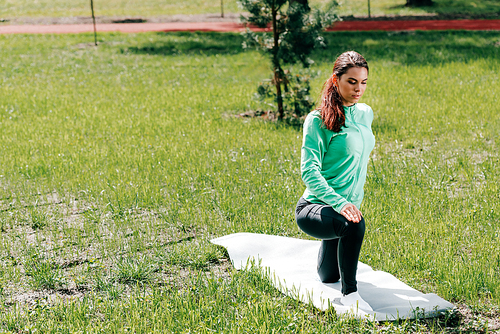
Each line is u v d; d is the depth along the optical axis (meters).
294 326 3.56
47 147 8.40
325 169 3.81
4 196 6.41
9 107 11.73
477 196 6.00
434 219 5.39
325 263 4.16
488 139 8.47
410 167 7.08
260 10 10.27
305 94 10.34
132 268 4.44
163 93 13.09
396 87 12.76
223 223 5.49
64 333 3.54
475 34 22.75
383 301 3.94
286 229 5.38
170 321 3.62
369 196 6.05
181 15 33.38
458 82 13.02
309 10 10.31
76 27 29.75
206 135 9.06
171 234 5.30
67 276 4.48
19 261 4.76
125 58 19.28
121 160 7.61
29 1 38.31
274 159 7.55
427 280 4.31
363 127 3.75
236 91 13.10
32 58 19.48
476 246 4.78
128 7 36.94
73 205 6.19
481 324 3.57
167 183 6.65
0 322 3.72
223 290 4.07
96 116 10.68
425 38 21.97
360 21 30.12
